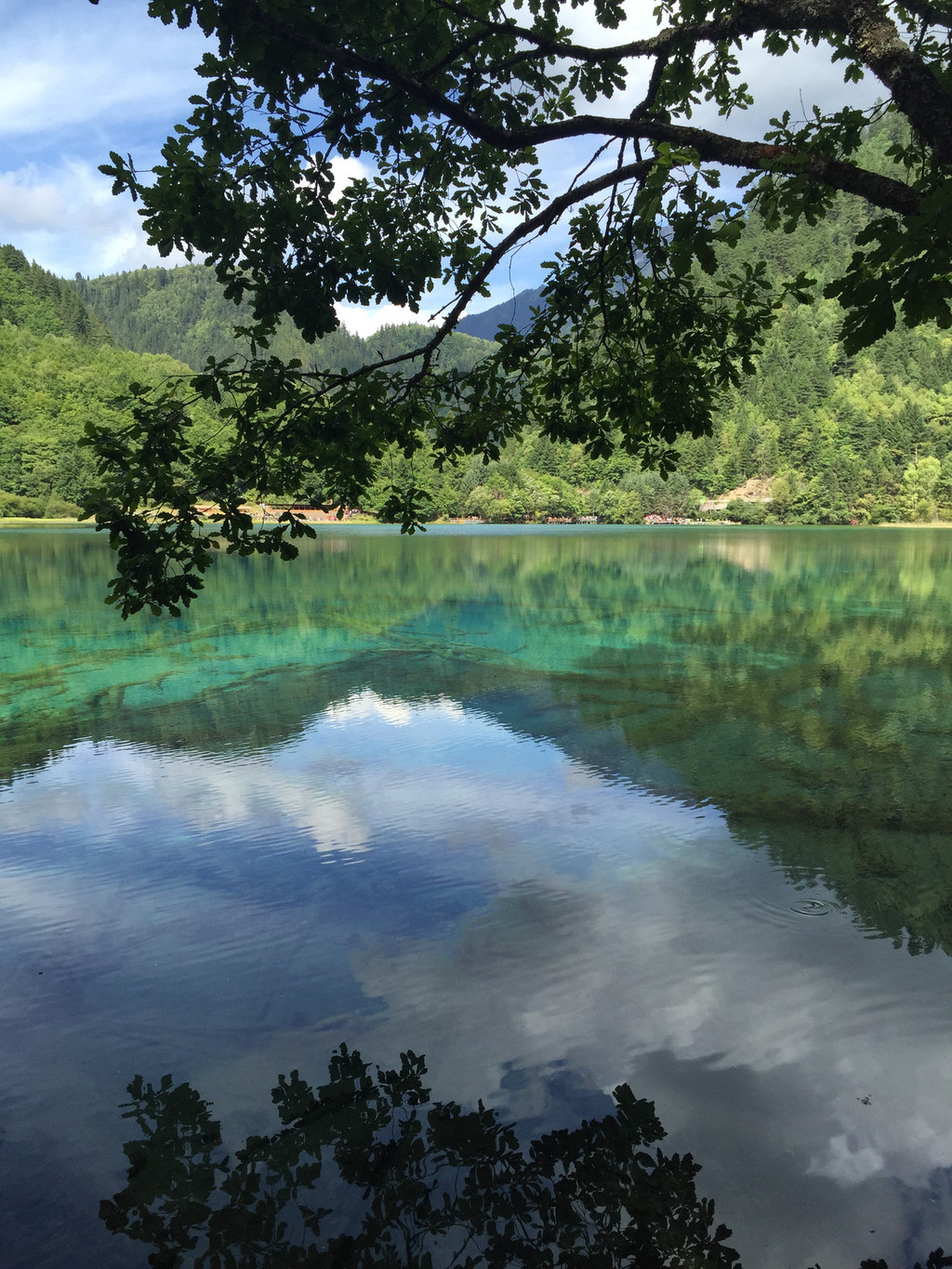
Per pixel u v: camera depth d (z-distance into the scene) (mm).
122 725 11125
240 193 4570
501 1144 3625
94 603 23781
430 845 7098
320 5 4262
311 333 5074
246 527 4207
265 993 4906
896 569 37094
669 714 11531
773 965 5121
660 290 5516
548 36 5160
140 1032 4539
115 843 7203
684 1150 3580
